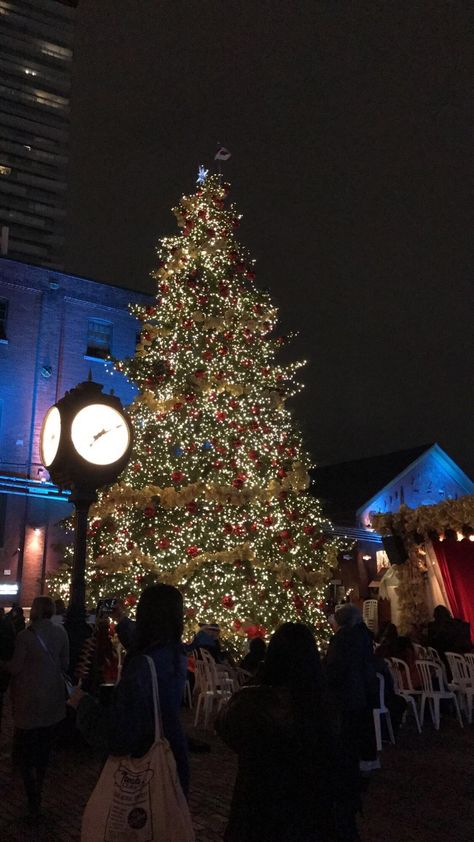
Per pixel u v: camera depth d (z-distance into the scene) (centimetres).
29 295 2442
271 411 1673
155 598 341
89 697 319
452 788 711
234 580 1484
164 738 308
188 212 1762
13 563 2277
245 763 283
